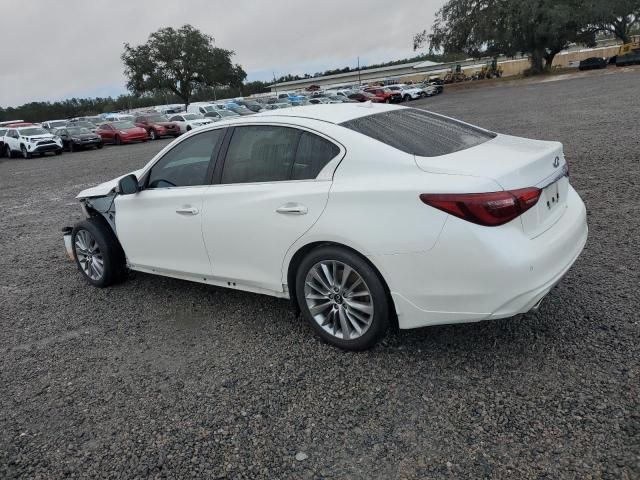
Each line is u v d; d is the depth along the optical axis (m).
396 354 3.28
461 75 77.94
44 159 25.20
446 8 54.25
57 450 2.72
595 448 2.33
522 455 2.34
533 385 2.82
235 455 2.55
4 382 3.45
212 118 31.89
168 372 3.37
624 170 7.40
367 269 3.05
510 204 2.73
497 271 2.70
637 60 47.97
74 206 9.91
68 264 5.98
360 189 3.01
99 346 3.84
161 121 32.94
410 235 2.85
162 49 59.16
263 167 3.55
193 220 3.89
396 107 3.93
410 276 2.91
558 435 2.43
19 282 5.51
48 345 3.94
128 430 2.82
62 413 3.04
